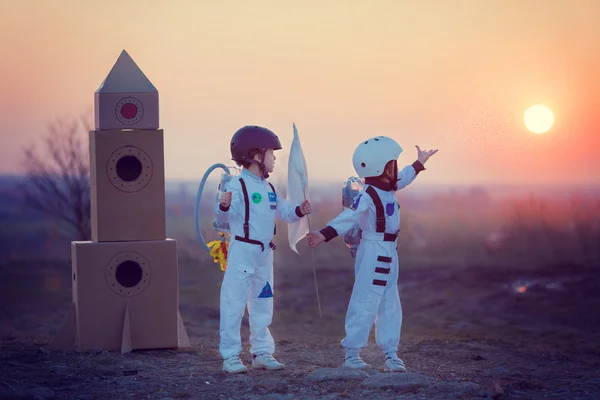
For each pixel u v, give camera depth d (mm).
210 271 28766
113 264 7566
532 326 14883
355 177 7109
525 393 5914
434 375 6699
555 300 19734
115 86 7562
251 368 6891
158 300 7695
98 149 7535
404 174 6809
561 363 7918
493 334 12922
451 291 22062
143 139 7625
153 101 7625
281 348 8422
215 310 16406
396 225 6660
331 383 6074
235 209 6684
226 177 6953
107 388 6051
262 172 6871
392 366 6578
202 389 6000
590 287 22391
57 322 14773
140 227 7664
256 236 6719
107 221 7586
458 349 8656
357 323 6551
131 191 7629
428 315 16750
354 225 6656
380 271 6559
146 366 6941
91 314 7531
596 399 5660
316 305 18609
